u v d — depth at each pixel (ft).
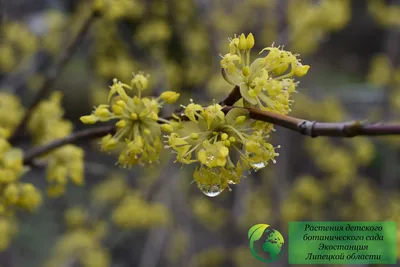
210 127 5.55
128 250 24.03
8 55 19.24
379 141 24.98
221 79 17.99
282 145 23.15
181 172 20.99
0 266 21.12
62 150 9.02
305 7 19.49
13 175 8.38
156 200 20.61
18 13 20.27
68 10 20.52
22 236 21.88
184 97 20.47
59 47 19.53
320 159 23.50
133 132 6.55
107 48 18.26
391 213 20.93
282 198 22.26
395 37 24.56
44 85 10.11
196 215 23.85
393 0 25.07
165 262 23.98
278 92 5.34
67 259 18.31
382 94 26.09
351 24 33.47
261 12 22.16
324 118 23.41
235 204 23.65
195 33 19.67
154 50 18.56
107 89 19.90
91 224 18.90
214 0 20.70
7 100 11.61
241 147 5.63
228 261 24.77
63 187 9.20
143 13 18.34
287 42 19.58
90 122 6.38
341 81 31.37
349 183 23.65
